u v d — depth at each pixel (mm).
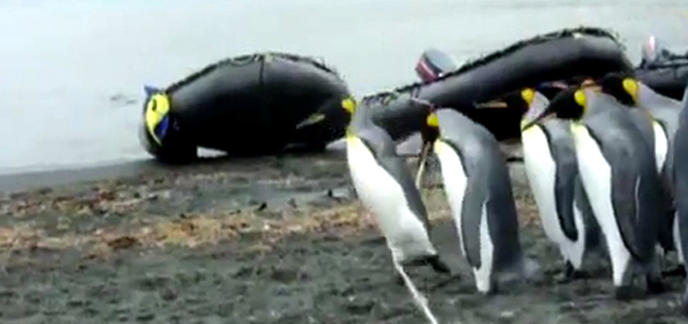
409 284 13789
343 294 13859
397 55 46656
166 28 64938
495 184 12883
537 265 13531
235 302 13859
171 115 25109
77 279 15367
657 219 12453
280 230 17562
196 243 17047
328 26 61969
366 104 15172
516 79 23906
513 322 12297
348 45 51688
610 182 12297
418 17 64750
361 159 14133
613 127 12414
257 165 24109
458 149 12992
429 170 17281
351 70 42344
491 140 13102
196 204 19938
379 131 14422
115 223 18719
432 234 15945
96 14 76000
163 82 42188
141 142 26000
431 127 14102
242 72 25453
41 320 13656
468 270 14180
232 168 23875
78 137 29766
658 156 13203
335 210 18750
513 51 24219
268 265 15445
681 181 11773
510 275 12969
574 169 13070
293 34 58375
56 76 44375
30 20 72500
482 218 12828
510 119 23391
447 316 12641
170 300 14164
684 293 12430
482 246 12859
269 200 19953
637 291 12625
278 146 25781
